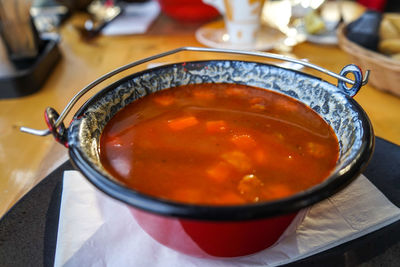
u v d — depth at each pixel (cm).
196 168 23
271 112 28
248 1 45
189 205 15
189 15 59
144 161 23
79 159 18
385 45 41
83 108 23
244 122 27
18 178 29
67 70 47
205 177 22
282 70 28
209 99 29
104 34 58
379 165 28
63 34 60
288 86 28
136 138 25
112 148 24
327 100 25
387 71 36
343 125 23
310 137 25
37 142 34
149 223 20
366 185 25
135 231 23
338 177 17
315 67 26
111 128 25
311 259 21
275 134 26
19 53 47
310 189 16
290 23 60
